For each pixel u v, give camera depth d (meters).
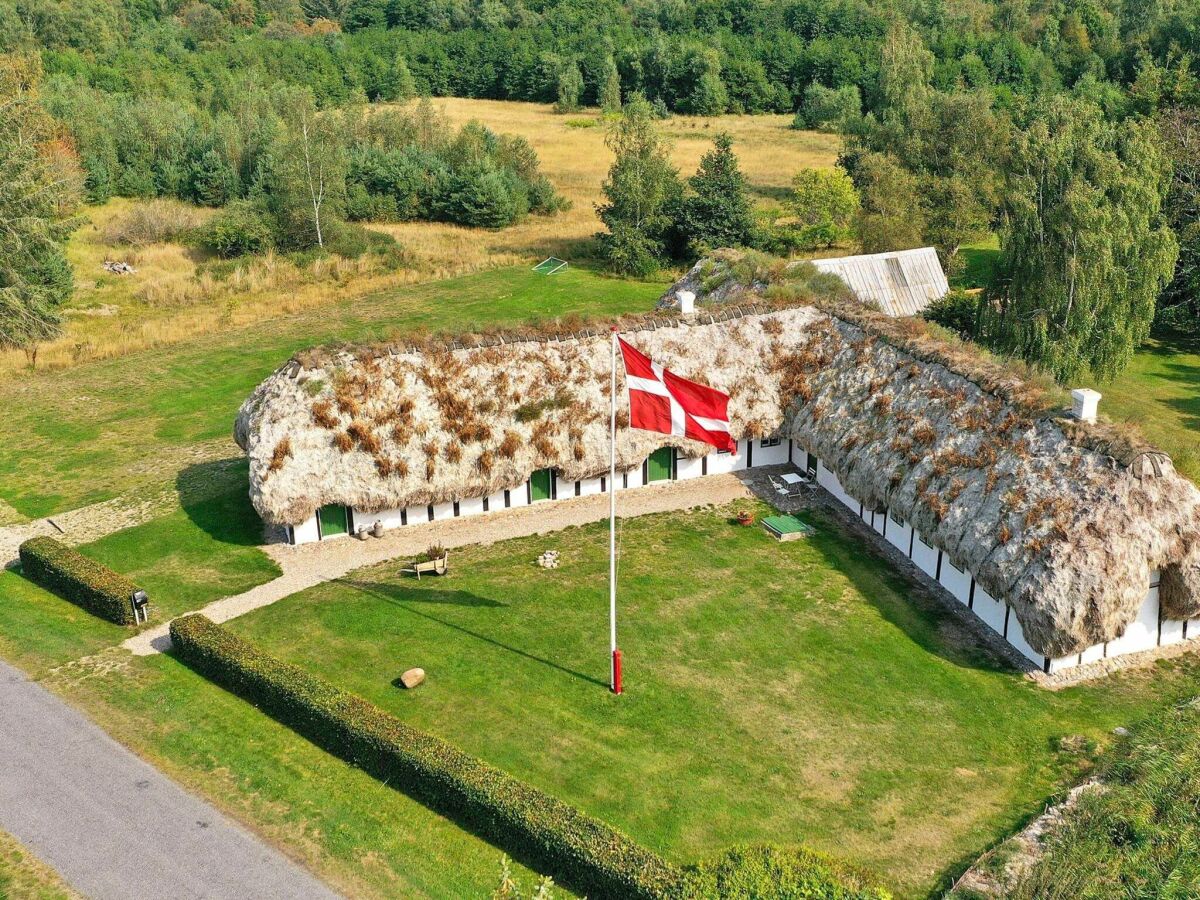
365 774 27.92
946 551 34.84
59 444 50.16
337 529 40.78
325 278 76.69
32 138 76.81
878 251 74.69
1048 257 53.12
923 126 86.25
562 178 105.31
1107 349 53.53
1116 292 53.00
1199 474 36.16
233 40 145.62
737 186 81.69
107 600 34.97
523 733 29.27
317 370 39.41
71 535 41.12
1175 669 32.59
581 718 29.91
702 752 28.59
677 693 31.06
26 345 61.62
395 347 40.44
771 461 46.19
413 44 142.00
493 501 42.31
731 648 33.34
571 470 41.59
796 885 22.30
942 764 28.31
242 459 48.03
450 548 39.81
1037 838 25.44
